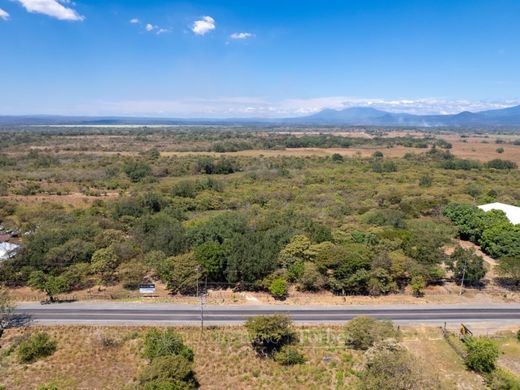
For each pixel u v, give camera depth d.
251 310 54.38
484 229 79.06
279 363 44.81
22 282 60.81
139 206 101.75
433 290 61.31
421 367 40.53
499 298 59.47
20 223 89.38
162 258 62.97
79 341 47.12
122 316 52.16
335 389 41.44
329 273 60.66
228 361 45.00
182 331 49.25
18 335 47.72
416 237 69.06
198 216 98.81
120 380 41.88
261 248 62.34
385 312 54.53
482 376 42.75
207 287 60.81
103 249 63.62
